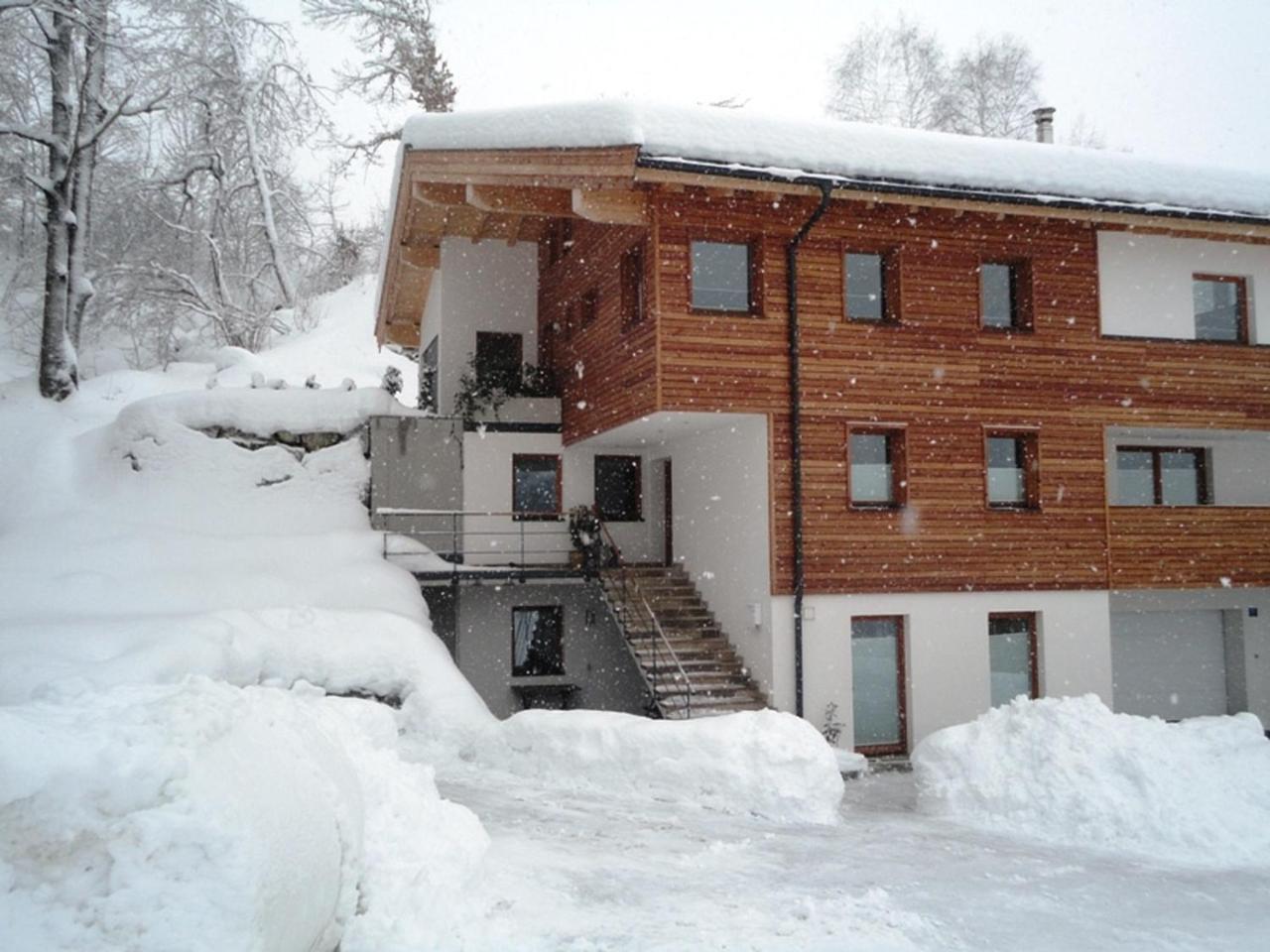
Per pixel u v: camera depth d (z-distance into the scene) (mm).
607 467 19969
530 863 7852
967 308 16422
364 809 6113
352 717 9039
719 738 10773
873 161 15164
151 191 37000
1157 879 8453
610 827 9375
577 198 14734
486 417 19484
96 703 4824
